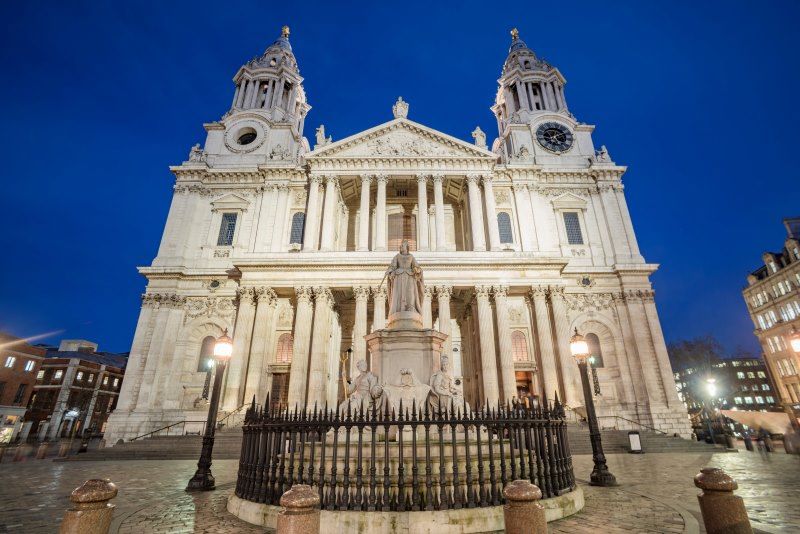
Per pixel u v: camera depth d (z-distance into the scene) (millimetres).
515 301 35812
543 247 38219
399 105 42375
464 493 7383
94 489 4980
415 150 39812
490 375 29891
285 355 33719
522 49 54312
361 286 32125
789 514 8094
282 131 44594
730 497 5359
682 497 9672
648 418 32094
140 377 32344
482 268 32969
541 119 46094
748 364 83938
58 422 59688
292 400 29047
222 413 28828
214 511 8680
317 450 10602
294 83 51375
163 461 20547
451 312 38344
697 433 30812
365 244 36000
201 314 34969
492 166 39438
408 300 13484
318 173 38812
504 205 40250
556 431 8812
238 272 35188
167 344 33500
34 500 10398
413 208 43344
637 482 12172
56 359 63625
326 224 36656
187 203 39250
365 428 11008
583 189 41438
